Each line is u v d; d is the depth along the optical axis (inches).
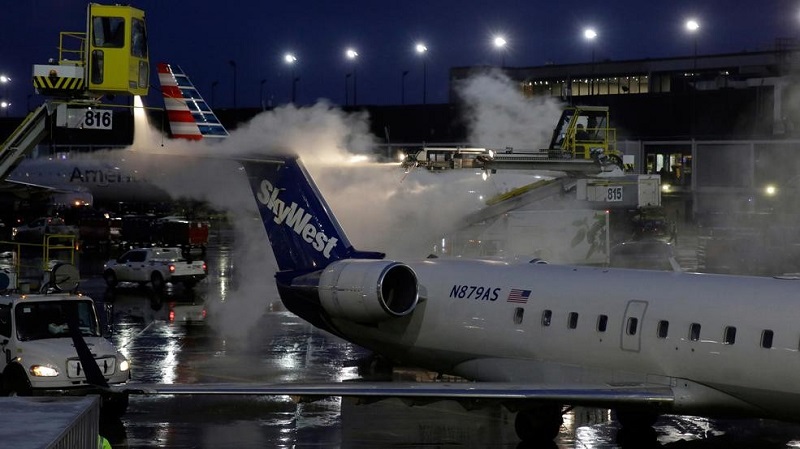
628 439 808.9
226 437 805.2
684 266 2177.7
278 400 946.1
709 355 722.2
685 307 748.0
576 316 805.9
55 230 2755.9
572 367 807.1
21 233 2817.4
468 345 877.8
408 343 924.0
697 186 3469.5
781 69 3759.8
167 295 1797.5
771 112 3358.8
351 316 893.8
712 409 738.2
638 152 3454.7
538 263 943.0
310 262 968.3
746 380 704.4
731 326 716.0
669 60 4239.7
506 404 746.8
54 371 824.9
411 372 1080.8
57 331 868.0
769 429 840.9
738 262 2103.8
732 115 3403.1
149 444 781.9
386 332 934.4
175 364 1127.6
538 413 784.3
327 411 902.4
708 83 3927.2
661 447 783.7
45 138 970.1
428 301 909.8
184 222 2628.0
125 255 1903.3
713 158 3437.5
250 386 679.1
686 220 3479.3
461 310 884.0
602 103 3560.5
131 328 1405.0
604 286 810.2
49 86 932.0
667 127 3491.6
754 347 699.4
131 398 951.0
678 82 4170.8
